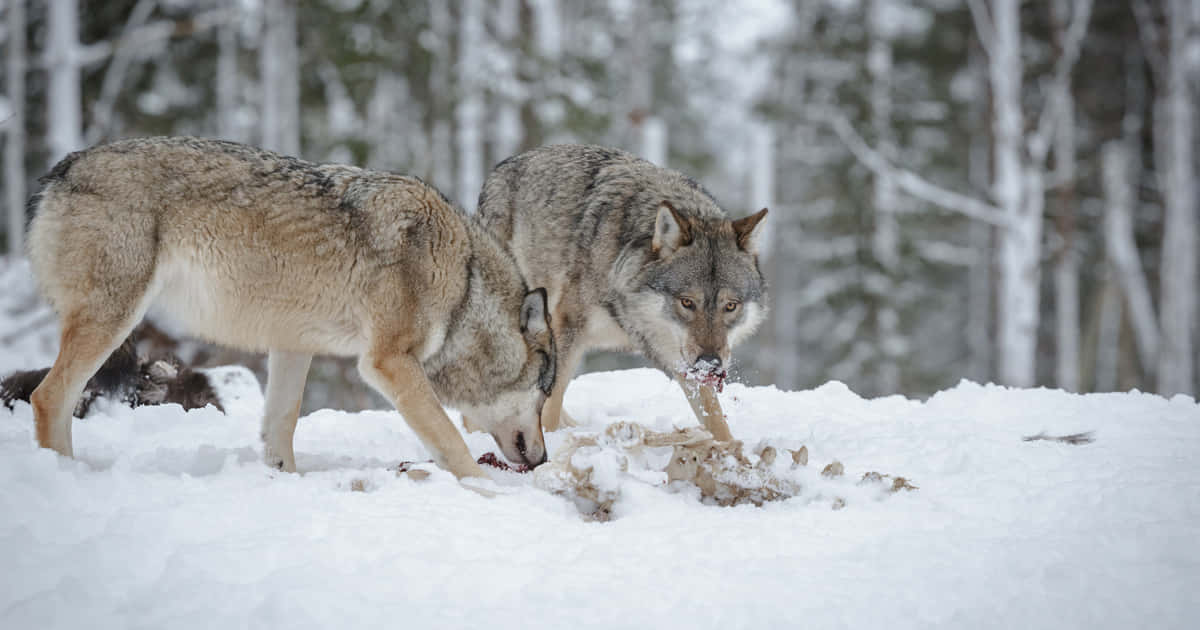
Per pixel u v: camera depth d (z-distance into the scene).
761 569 5.62
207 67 36.66
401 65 36.91
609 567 5.62
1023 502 7.11
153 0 31.78
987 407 11.68
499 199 12.46
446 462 7.98
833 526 6.51
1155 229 42.59
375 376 8.04
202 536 5.85
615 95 40.53
